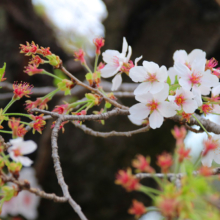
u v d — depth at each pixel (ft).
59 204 3.59
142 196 3.58
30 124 2.16
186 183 1.82
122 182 1.82
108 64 2.24
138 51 3.70
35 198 2.94
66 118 2.13
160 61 3.64
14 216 3.26
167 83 2.16
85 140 3.61
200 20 3.58
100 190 3.56
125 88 3.04
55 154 2.05
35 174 3.38
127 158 3.57
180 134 1.87
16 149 1.93
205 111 2.20
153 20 3.71
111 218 3.58
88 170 3.57
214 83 2.11
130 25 3.79
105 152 3.57
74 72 3.76
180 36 3.62
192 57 2.20
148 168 1.84
